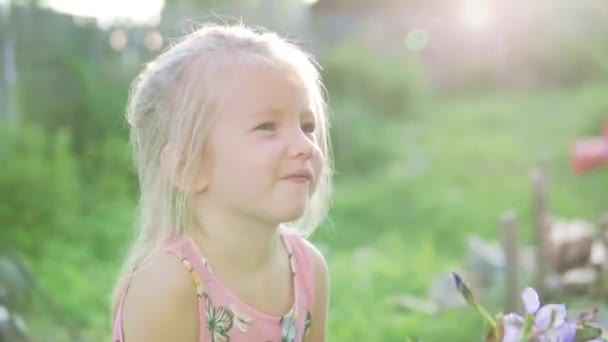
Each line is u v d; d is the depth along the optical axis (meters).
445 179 9.37
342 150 10.82
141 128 1.65
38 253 6.14
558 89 17.83
